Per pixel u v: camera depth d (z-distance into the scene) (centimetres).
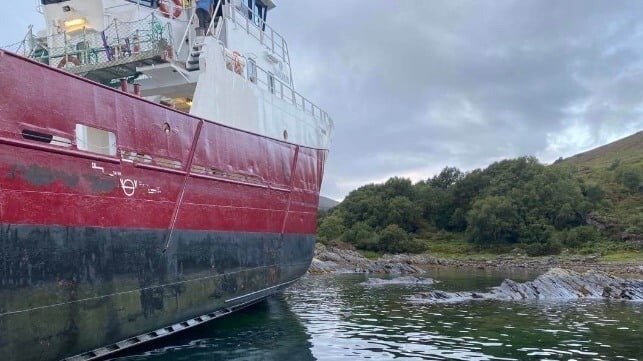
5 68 741
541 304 2159
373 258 6875
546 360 1086
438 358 1093
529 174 8525
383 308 1941
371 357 1092
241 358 1045
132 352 1080
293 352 1119
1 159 720
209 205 1174
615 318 1745
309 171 1712
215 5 1678
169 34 1474
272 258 1460
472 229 7962
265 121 1606
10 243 726
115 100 940
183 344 1169
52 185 795
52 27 1620
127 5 1563
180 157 1089
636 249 6481
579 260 6091
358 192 9806
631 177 8875
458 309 1942
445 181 10444
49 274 781
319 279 3625
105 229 889
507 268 5709
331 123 2244
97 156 880
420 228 8912
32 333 753
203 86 1302
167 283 1039
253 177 1358
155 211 1009
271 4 2167
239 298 1306
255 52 1844
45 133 798
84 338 842
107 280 887
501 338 1341
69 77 849
